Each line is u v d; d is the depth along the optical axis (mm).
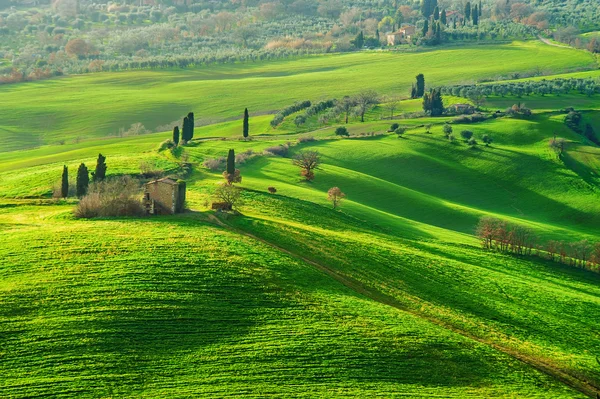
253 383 90875
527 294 136375
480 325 119938
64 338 94875
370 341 102375
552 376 104875
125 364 92000
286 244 136875
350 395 90625
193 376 91062
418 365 99688
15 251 117312
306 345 99375
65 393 85438
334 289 119438
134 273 111500
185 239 126375
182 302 105812
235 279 113750
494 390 97062
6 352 91375
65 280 108000
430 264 142625
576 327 126562
